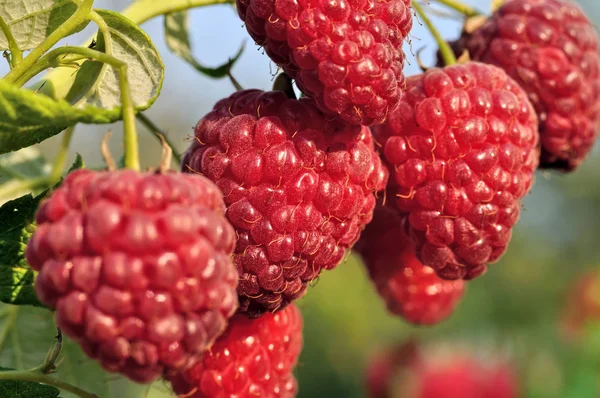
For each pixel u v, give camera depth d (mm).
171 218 101
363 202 124
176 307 102
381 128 130
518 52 147
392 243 157
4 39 123
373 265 160
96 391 141
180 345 103
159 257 101
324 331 448
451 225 129
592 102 150
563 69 146
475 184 128
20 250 120
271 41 117
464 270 132
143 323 101
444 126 128
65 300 102
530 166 133
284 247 119
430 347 354
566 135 148
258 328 130
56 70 128
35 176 147
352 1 115
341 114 116
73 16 116
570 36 149
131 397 145
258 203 118
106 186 102
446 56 142
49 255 103
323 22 114
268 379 130
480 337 441
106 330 101
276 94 122
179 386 130
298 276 121
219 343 129
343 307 453
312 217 120
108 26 121
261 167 119
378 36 116
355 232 125
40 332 140
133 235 100
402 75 119
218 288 104
